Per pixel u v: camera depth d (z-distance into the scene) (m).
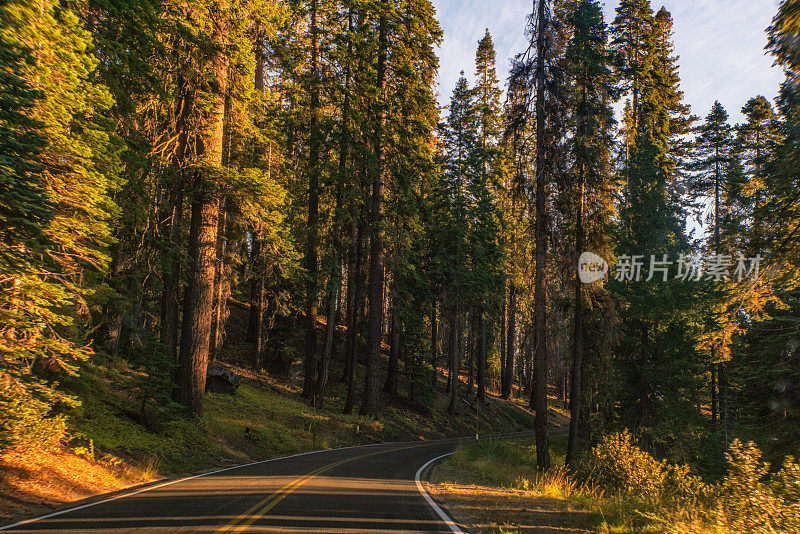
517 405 49.62
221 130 16.09
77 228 9.10
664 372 20.06
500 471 14.97
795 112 10.05
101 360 17.12
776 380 17.28
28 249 8.38
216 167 14.89
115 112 12.21
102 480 9.41
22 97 7.59
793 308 15.98
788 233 10.50
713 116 35.75
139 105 13.69
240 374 27.53
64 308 11.03
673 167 30.42
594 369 19.80
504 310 46.09
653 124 31.72
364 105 26.52
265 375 29.48
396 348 37.31
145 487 9.35
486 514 7.97
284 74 26.33
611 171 19.02
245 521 6.26
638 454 12.66
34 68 8.05
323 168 25.70
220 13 15.09
